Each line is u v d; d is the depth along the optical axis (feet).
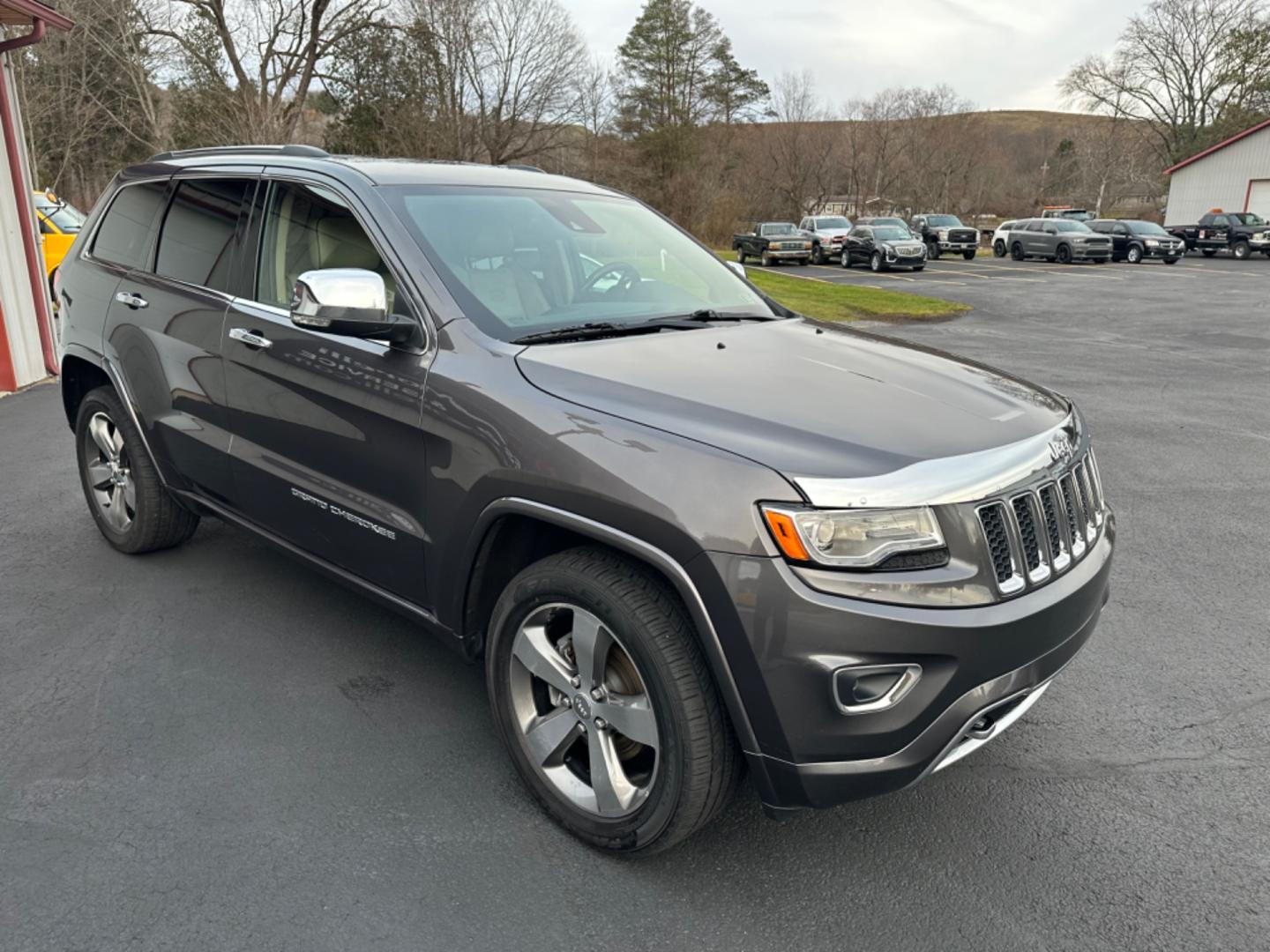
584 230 11.59
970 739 7.69
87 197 127.65
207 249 12.24
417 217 10.16
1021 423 8.39
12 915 7.51
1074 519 8.45
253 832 8.60
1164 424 26.48
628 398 8.03
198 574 14.34
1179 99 202.49
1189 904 7.92
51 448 21.71
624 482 7.41
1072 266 108.47
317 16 116.16
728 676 7.12
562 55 144.87
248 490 11.62
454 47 137.39
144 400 13.10
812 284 77.92
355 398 9.68
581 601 7.89
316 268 10.59
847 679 6.88
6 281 28.35
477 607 9.26
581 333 9.59
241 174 12.02
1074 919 7.75
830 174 215.72
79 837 8.47
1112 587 14.75
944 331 50.88
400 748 9.98
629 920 7.65
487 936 7.45
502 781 9.46
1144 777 9.74
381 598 10.24
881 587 6.89
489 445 8.36
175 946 7.24
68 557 14.96
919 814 9.11
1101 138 247.50
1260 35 190.08
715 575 6.98
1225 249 132.26
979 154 232.12
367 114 136.36
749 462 7.10
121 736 10.11
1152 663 12.24
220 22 112.06
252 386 11.10
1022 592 7.53
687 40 197.16
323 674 11.46
